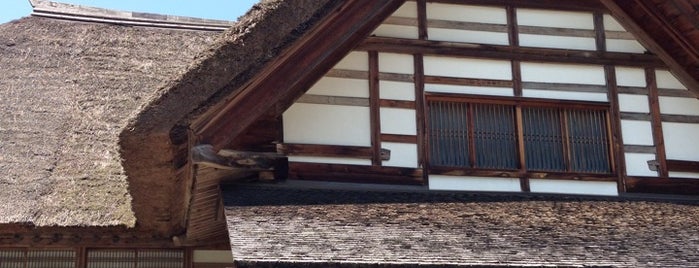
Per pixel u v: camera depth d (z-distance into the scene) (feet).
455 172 23.73
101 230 26.66
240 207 19.53
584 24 26.21
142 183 21.67
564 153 24.90
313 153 22.59
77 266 28.19
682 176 25.44
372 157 23.11
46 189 27.04
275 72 22.04
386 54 24.18
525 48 25.38
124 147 19.20
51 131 30.27
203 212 24.38
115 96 33.35
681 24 25.21
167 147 19.27
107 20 39.88
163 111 18.76
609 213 22.08
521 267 17.07
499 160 24.36
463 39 24.98
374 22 24.17
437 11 25.07
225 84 19.57
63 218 26.04
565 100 25.16
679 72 26.40
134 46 37.68
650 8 25.31
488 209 21.43
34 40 36.55
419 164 23.47
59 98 32.58
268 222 18.40
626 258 18.28
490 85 24.80
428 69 24.45
